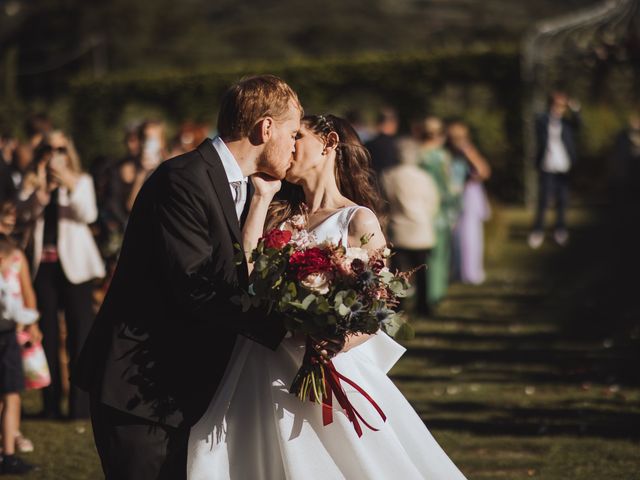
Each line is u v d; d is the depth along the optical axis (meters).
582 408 6.21
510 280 12.05
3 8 41.19
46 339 6.28
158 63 43.56
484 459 5.19
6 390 5.18
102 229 6.82
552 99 14.74
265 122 3.37
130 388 3.32
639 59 20.61
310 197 3.64
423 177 9.55
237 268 3.38
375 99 21.22
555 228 15.52
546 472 4.95
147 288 3.38
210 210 3.33
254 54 47.44
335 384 3.40
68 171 6.17
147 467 3.33
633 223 16.64
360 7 51.25
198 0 52.19
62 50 40.69
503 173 20.38
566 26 21.17
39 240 6.17
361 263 3.27
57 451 5.63
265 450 3.44
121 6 42.44
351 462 3.43
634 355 7.80
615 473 4.92
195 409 3.37
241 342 3.50
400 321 3.31
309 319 3.26
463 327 9.23
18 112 23.28
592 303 10.25
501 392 6.70
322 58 21.80
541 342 8.45
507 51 20.36
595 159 21.67
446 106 20.62
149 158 7.11
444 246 10.48
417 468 3.52
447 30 48.78
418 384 6.97
